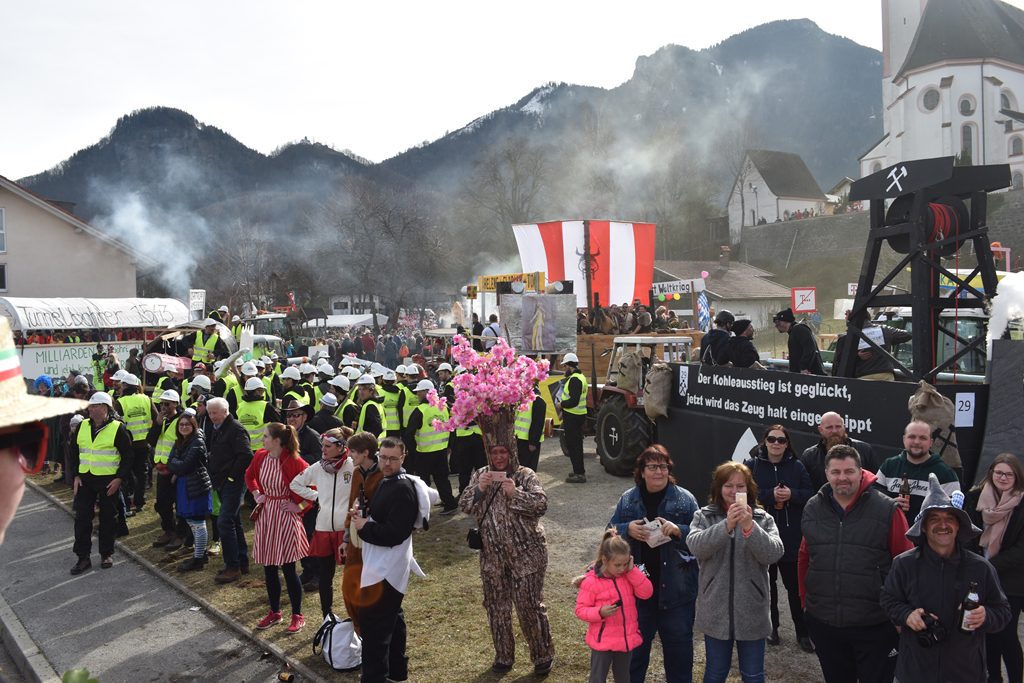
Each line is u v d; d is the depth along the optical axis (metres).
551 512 9.89
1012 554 4.73
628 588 4.49
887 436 6.52
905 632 3.92
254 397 10.26
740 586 4.37
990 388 6.13
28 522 10.92
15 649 6.55
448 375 12.66
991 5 58.56
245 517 10.47
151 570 8.47
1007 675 5.01
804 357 8.73
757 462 5.91
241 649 6.32
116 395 12.75
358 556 5.41
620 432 11.68
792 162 71.00
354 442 5.43
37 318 25.91
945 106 54.00
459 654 5.94
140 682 5.75
